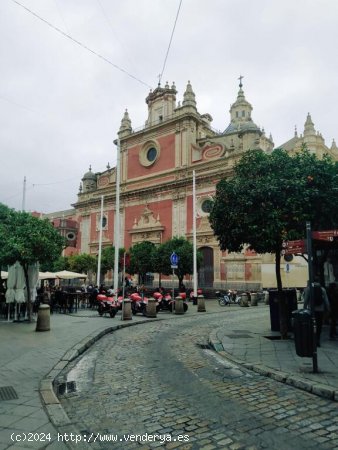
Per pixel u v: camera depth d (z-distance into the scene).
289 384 6.19
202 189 34.44
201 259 28.05
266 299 25.83
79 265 34.88
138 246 30.92
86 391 5.91
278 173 10.53
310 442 4.00
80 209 47.16
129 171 42.44
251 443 3.97
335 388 5.55
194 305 24.73
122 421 4.62
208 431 4.29
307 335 6.62
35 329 12.49
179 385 6.19
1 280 19.89
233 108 54.50
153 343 10.46
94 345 10.20
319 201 10.75
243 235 10.58
